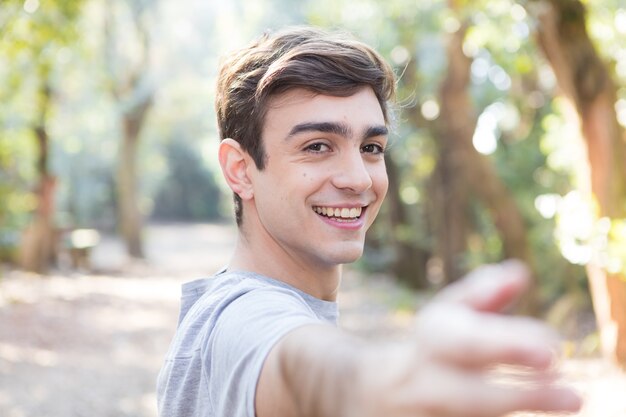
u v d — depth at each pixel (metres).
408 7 13.63
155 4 23.67
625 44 8.64
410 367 0.53
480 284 0.50
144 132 34.94
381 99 1.55
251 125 1.51
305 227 1.48
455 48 12.19
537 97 13.70
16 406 7.49
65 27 12.19
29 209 18.64
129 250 24.42
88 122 26.27
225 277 1.54
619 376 7.26
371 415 0.57
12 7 10.96
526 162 13.63
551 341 0.49
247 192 1.57
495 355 0.48
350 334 0.85
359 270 19.67
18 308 13.11
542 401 0.50
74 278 18.31
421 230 17.45
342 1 14.34
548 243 11.60
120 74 23.38
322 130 1.44
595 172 7.35
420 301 14.61
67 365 9.41
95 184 35.03
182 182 48.59
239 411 1.00
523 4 7.28
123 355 10.27
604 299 7.57
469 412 0.50
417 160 16.72
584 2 7.20
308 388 0.74
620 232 6.80
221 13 22.47
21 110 17.25
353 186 1.44
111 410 7.57
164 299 15.88
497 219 11.72
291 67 1.44
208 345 1.21
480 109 14.04
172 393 1.37
